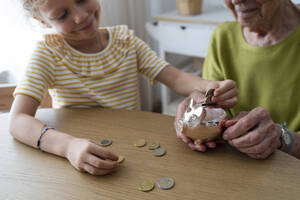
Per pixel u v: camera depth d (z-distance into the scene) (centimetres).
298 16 92
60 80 97
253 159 64
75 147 66
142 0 202
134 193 57
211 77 109
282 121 96
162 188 58
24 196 58
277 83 95
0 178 63
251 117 62
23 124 77
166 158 66
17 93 87
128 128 79
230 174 60
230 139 64
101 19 174
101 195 57
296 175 59
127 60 104
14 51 138
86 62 99
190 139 69
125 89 105
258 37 97
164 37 175
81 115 87
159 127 78
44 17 89
